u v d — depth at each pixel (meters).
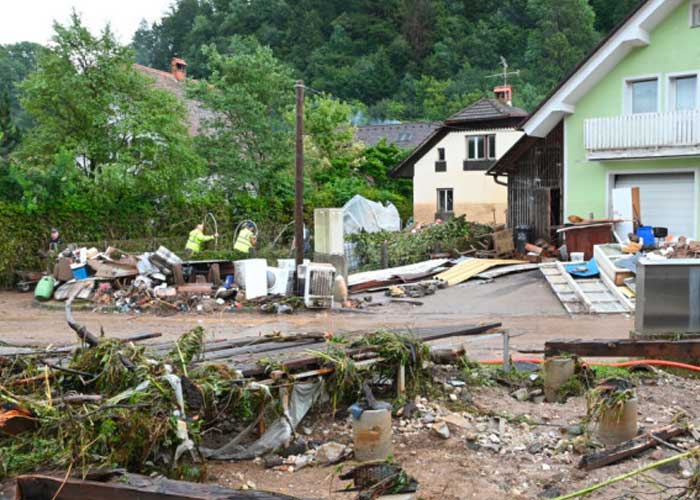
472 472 6.11
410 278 20.38
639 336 9.78
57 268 19.80
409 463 6.31
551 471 6.14
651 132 21.17
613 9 78.50
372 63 79.88
